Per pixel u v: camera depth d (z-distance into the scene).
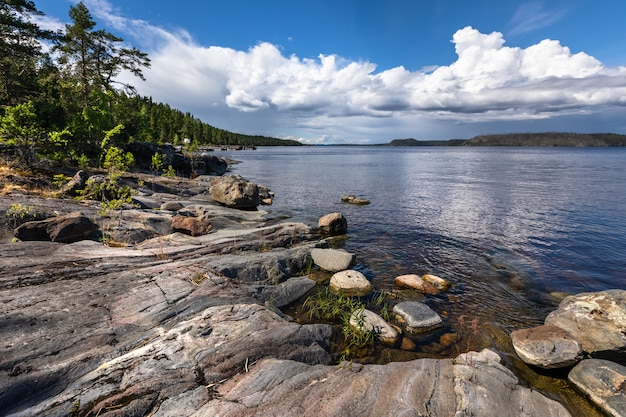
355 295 8.80
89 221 9.80
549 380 5.44
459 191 28.14
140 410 3.57
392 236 14.64
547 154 115.25
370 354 6.12
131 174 22.58
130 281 6.76
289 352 5.12
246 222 15.42
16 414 3.42
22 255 7.36
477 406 3.91
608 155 102.94
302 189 30.30
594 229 15.32
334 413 3.58
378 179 38.72
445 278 10.03
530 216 18.25
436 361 4.95
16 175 14.02
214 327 5.30
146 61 36.53
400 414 3.61
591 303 6.54
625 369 5.07
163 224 11.75
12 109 15.83
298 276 9.90
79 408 3.54
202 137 119.12
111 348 4.63
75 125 23.70
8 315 4.98
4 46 25.16
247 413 3.52
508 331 7.05
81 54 32.75
